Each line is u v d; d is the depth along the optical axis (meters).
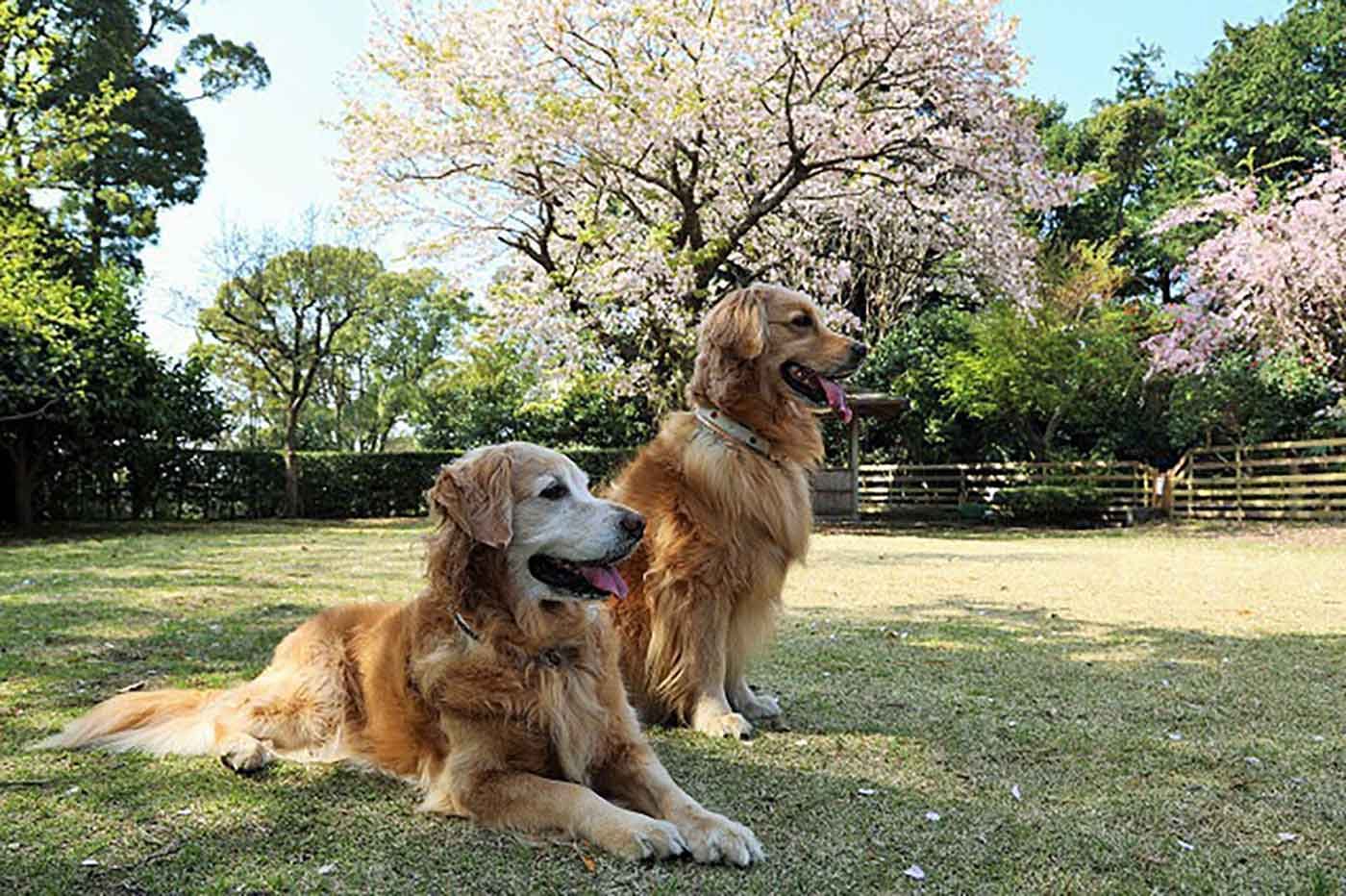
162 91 24.08
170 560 9.70
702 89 14.47
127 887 2.12
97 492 18.70
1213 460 19.05
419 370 34.12
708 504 3.51
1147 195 29.75
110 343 17.00
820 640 5.27
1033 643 5.20
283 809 2.61
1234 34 28.20
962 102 15.30
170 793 2.72
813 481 19.78
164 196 24.09
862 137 14.96
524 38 14.89
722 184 16.11
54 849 2.32
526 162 15.27
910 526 18.50
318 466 21.20
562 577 2.72
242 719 3.09
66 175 15.07
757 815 2.58
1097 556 11.12
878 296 21.75
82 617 5.82
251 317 23.19
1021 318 19.09
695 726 3.48
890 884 2.14
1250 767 3.01
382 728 2.88
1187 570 9.28
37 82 13.43
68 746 3.13
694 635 3.51
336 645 3.14
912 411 21.77
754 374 3.61
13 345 14.98
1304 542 13.17
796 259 17.59
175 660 4.59
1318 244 16.41
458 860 2.27
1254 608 6.61
